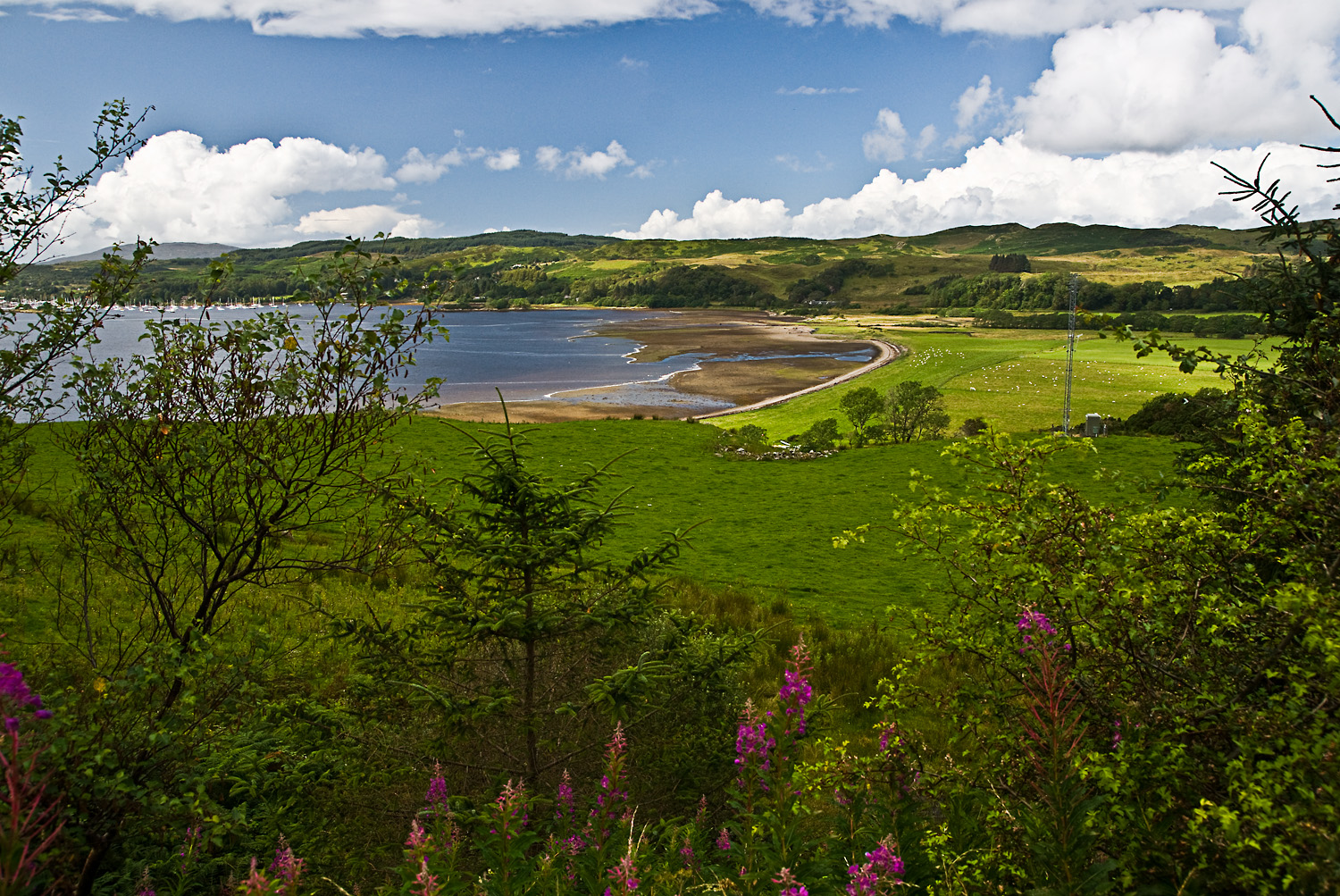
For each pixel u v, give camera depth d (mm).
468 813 4934
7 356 6066
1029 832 3547
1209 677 4016
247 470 6371
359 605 13953
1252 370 5195
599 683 5824
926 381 115812
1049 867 3404
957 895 3793
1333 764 3068
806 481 41562
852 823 4340
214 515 6523
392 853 5520
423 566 17047
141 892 4527
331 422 6816
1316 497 4098
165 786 4867
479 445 6801
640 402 100625
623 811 5227
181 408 6547
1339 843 2799
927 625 5363
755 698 10844
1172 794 3816
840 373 133000
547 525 6621
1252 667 4012
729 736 6477
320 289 6570
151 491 6605
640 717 6316
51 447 25109
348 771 5883
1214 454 5438
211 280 6598
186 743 5062
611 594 6766
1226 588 4363
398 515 6676
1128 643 4207
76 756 4215
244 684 5836
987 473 5672
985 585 5043
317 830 5570
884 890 3545
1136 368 126438
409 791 5902
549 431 50125
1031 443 5305
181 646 6016
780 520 33719
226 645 7742
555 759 6211
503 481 6496
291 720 6262
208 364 6508
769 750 4211
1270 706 3680
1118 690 4289
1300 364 5309
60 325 6277
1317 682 3549
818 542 29875
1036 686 4133
